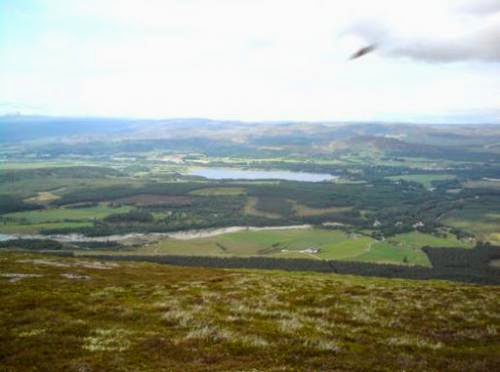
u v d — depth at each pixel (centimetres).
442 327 3238
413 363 2281
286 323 3108
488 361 2358
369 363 2262
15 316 3142
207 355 2353
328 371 2130
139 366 2166
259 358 2331
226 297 4159
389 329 3188
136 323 3091
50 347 2438
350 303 4072
